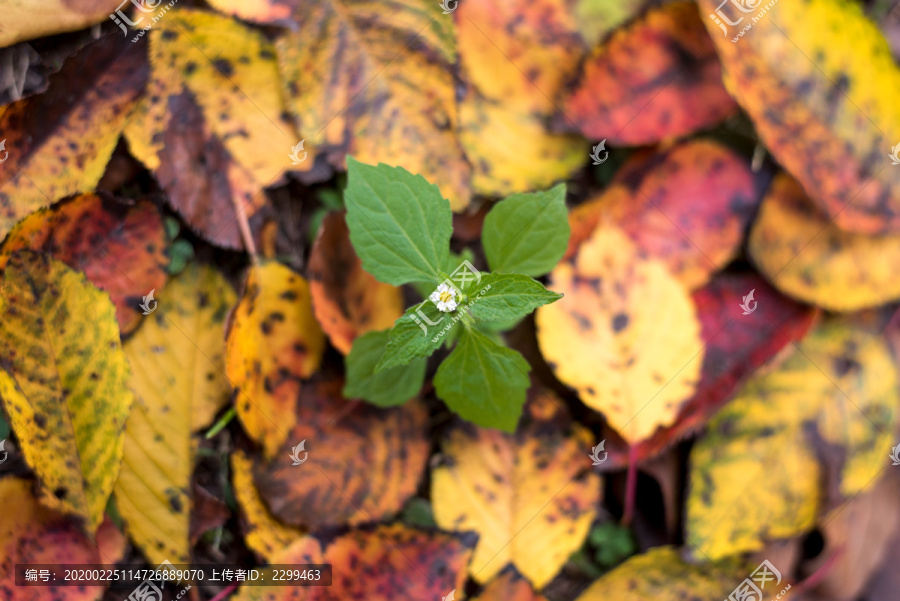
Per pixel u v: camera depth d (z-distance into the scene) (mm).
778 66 549
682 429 563
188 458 554
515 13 556
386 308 558
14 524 545
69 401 541
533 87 562
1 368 538
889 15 583
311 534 551
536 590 560
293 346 555
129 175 560
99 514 545
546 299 513
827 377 570
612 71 561
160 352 553
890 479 581
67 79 543
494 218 539
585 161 568
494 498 562
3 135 542
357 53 551
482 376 532
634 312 558
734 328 571
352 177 524
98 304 538
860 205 557
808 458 567
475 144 563
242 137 553
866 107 554
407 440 562
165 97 549
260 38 549
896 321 574
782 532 565
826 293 565
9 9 536
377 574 552
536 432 565
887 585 580
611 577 563
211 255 562
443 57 552
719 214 566
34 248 542
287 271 553
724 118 562
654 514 575
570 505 563
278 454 553
